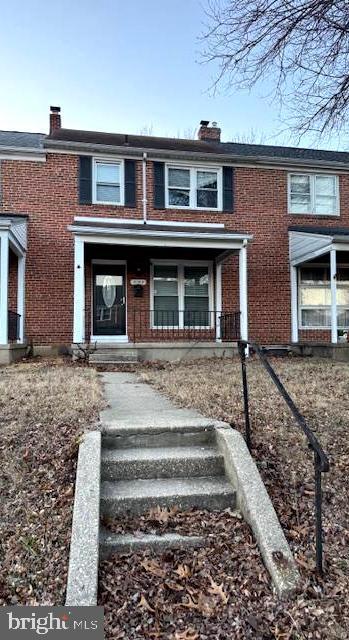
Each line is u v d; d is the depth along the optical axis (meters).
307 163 13.24
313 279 13.44
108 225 11.41
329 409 5.03
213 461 3.61
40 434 4.01
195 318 12.88
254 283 13.00
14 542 2.81
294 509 3.23
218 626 2.40
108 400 5.49
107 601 2.50
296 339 13.10
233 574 2.71
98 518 2.85
